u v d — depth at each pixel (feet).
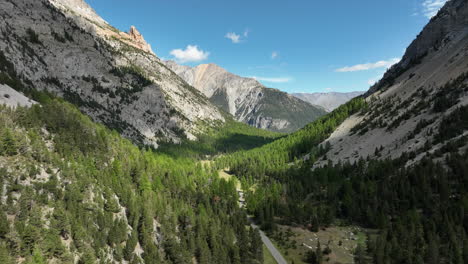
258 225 384.88
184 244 269.44
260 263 282.77
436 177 339.77
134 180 367.66
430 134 444.55
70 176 253.44
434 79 638.12
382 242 266.77
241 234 306.96
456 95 498.69
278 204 410.72
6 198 194.29
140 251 250.37
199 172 589.32
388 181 384.06
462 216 271.28
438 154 380.78
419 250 250.98
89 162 308.19
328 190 423.23
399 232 281.74
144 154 513.86
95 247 212.43
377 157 494.59
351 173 480.64
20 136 251.19
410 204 333.42
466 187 311.47
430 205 313.12
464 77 538.47
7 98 353.92
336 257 281.95
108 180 302.45
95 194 261.44
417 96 621.72
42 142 271.28
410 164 400.47
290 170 599.98
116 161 348.59
